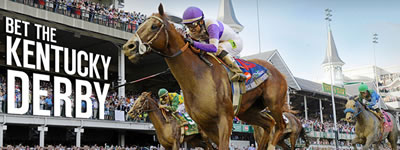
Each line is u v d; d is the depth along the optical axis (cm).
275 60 3231
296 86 3281
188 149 2164
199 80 470
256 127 896
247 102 529
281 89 563
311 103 4141
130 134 2586
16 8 1778
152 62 2833
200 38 521
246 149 2391
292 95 3544
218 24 512
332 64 5919
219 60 501
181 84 480
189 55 473
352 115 992
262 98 554
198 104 471
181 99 1138
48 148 1698
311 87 3966
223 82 484
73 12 1994
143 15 2366
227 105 477
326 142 2998
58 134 2256
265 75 547
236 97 496
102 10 2145
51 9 1908
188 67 468
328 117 4572
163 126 1079
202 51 487
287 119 1188
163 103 1085
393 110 4800
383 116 1035
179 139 1074
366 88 1004
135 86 2992
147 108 1073
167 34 455
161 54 459
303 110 4225
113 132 2514
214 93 470
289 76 3259
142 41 444
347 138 3338
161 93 1059
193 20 498
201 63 479
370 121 1006
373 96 1025
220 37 527
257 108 580
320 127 2959
